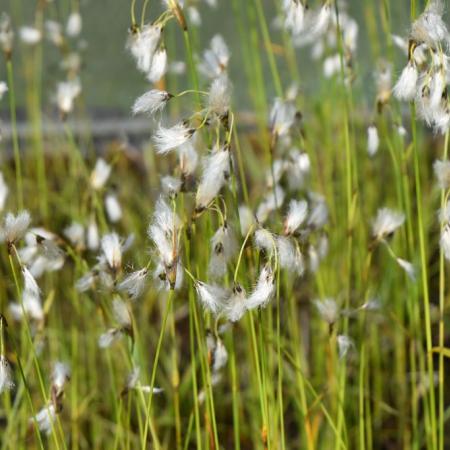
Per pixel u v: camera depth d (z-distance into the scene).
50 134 1.73
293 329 1.10
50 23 1.31
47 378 1.17
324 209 1.06
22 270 0.94
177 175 0.97
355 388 1.20
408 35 0.94
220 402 1.26
